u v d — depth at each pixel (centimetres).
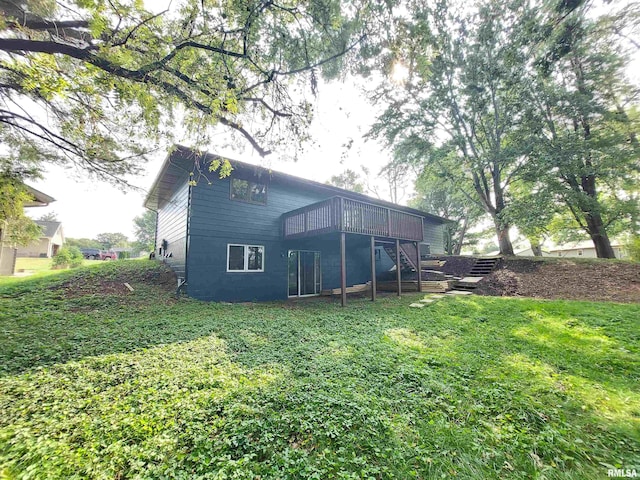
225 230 948
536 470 194
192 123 540
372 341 483
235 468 194
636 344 432
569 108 1168
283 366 373
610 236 1582
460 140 1437
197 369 359
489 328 558
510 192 1623
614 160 1099
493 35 1226
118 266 1123
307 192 1197
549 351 421
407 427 242
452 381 329
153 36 406
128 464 203
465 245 3075
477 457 207
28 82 368
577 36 896
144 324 569
